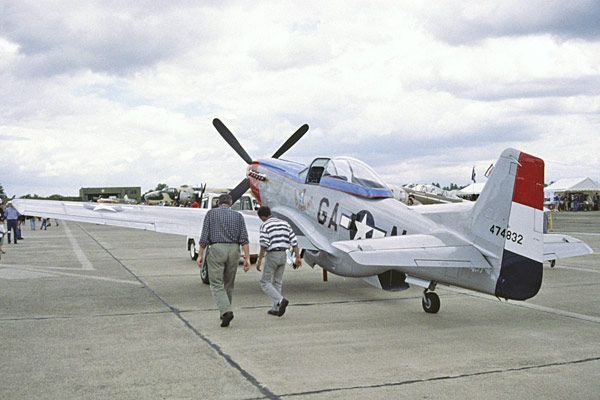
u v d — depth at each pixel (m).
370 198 6.85
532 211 5.22
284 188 8.55
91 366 4.15
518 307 6.76
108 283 8.83
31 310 6.45
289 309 6.59
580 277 9.77
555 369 4.13
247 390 3.62
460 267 5.26
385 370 4.08
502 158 5.40
